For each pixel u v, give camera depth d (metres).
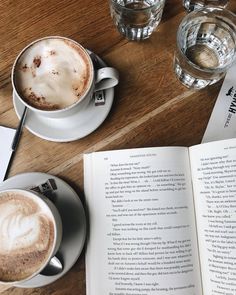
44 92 0.54
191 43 0.61
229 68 0.59
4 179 0.58
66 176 0.58
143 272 0.53
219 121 0.59
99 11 0.63
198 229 0.54
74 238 0.54
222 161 0.53
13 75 0.54
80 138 0.58
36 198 0.51
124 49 0.62
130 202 0.55
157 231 0.53
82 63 0.55
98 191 0.56
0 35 0.63
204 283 0.53
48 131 0.58
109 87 0.57
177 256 0.53
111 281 0.53
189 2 0.62
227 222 0.52
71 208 0.55
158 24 0.63
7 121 0.60
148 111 0.60
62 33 0.63
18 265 0.50
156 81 0.61
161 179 0.55
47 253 0.50
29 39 0.63
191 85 0.60
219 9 0.58
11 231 0.50
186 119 0.59
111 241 0.54
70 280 0.54
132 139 0.59
